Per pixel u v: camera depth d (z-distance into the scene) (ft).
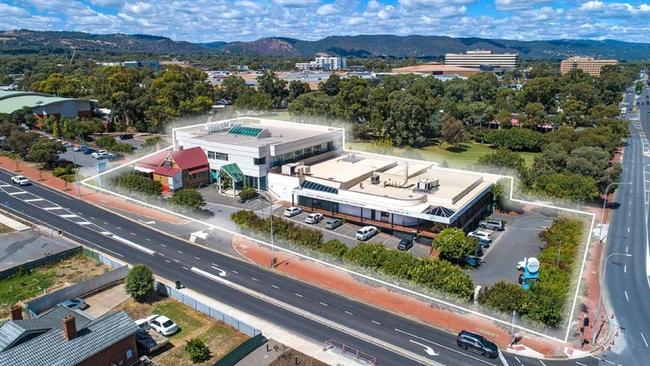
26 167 343.46
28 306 157.17
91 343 123.95
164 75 557.33
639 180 351.87
